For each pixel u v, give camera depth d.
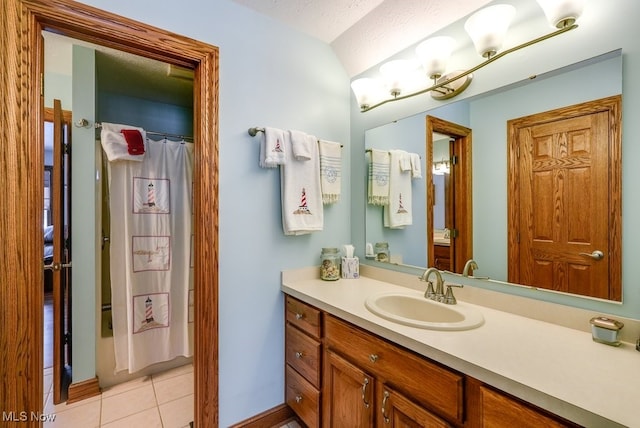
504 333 1.05
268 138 1.57
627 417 0.62
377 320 1.17
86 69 1.91
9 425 1.09
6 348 1.08
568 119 1.10
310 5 1.58
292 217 1.65
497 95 1.30
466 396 0.88
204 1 1.45
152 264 2.18
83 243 1.92
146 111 2.81
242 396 1.59
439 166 1.53
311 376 1.50
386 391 1.11
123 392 2.00
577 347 0.94
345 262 1.86
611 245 1.01
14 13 1.07
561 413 0.68
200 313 1.46
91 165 1.92
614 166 1.00
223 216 1.51
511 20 1.21
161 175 2.21
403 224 1.71
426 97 1.59
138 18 1.29
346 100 2.02
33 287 1.13
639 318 0.95
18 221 1.10
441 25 1.50
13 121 1.08
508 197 1.27
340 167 1.88
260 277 1.64
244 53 1.57
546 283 1.16
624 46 0.98
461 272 1.43
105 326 2.22
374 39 1.75
